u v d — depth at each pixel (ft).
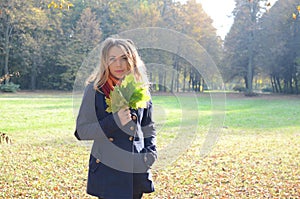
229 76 121.70
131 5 118.62
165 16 95.09
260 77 140.67
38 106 62.59
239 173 18.65
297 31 111.96
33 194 14.74
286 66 116.78
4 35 118.93
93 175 7.44
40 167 19.75
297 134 34.42
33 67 122.83
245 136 32.86
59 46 123.34
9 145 26.61
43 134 32.53
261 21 113.60
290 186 16.05
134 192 7.70
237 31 116.57
